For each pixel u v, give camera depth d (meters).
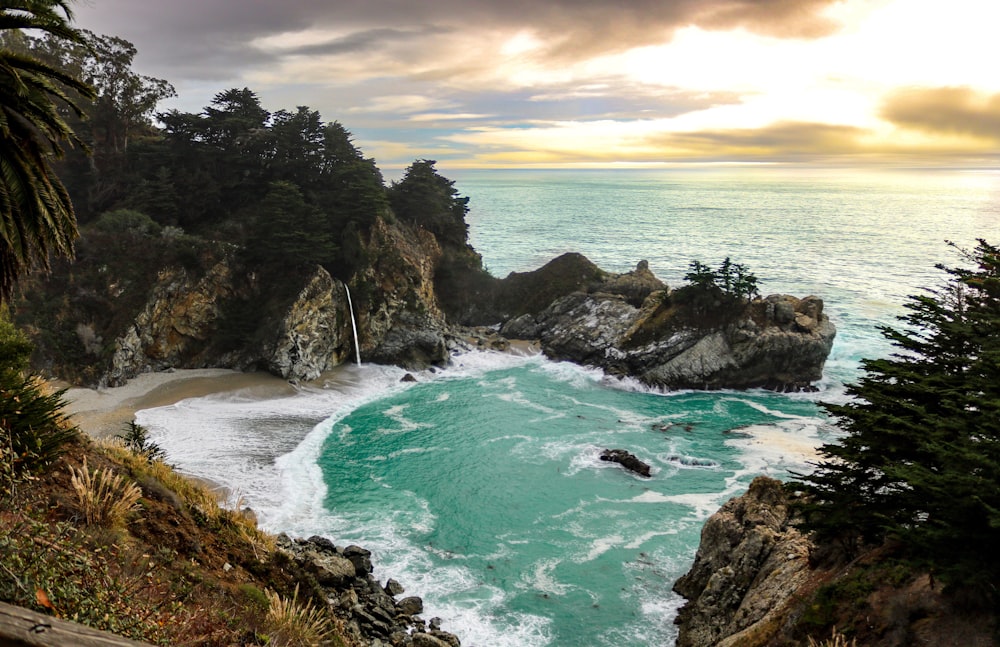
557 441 71.06
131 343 83.00
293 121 104.38
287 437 69.62
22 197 16.64
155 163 102.38
